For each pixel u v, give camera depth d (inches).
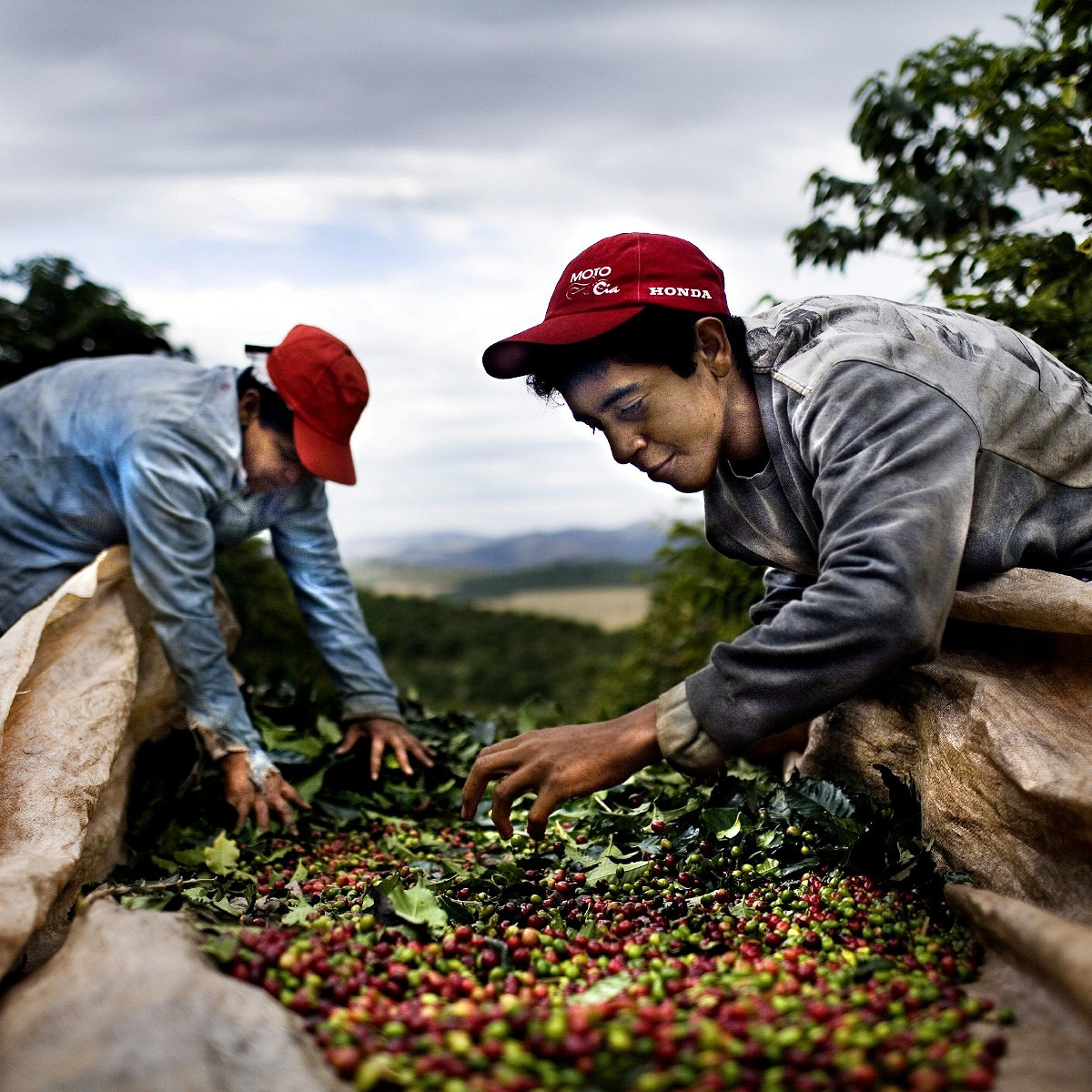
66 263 350.3
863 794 105.7
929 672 99.4
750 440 96.0
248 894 104.8
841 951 84.0
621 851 113.3
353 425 148.3
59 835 98.5
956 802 92.5
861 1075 58.4
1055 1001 68.6
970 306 147.2
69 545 143.5
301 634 437.7
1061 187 156.2
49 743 109.9
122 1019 61.9
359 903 102.0
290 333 148.7
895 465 82.9
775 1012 67.9
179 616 134.4
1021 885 85.5
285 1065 59.7
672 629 357.1
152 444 134.3
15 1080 59.4
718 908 96.9
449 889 105.0
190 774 134.9
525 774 91.3
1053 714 89.2
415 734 171.6
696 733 86.0
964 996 72.1
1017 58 166.2
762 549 102.1
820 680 81.6
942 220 188.4
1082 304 141.2
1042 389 94.3
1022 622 90.4
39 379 149.6
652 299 90.7
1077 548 97.4
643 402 92.7
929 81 190.2
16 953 75.4
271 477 148.0
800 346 94.7
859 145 199.3
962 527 83.0
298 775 146.2
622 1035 61.9
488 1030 64.4
